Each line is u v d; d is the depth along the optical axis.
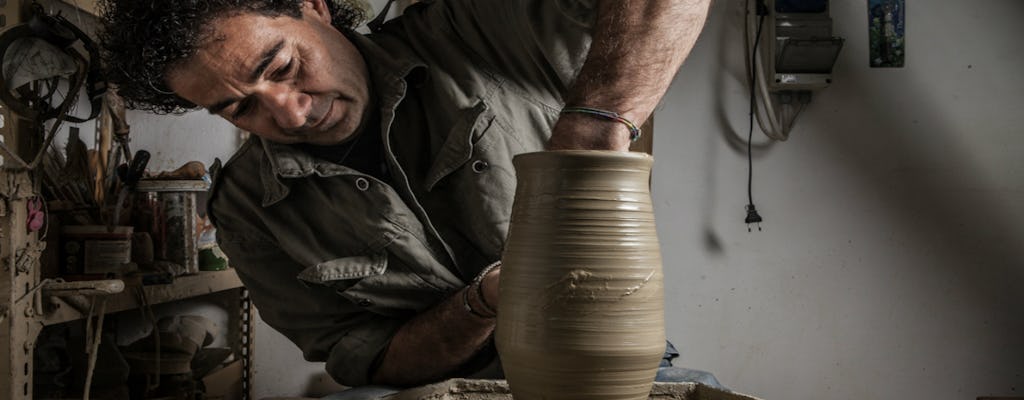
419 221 1.35
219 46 1.08
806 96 2.65
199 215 2.39
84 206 1.83
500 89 1.32
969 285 2.66
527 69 1.32
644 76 0.87
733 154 2.69
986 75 2.65
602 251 0.78
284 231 1.42
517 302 0.81
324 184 1.38
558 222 0.79
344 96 1.22
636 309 0.79
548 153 0.81
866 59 2.67
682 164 2.70
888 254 2.67
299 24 1.16
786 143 2.68
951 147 2.66
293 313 1.50
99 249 1.69
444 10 1.38
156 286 1.87
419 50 1.37
